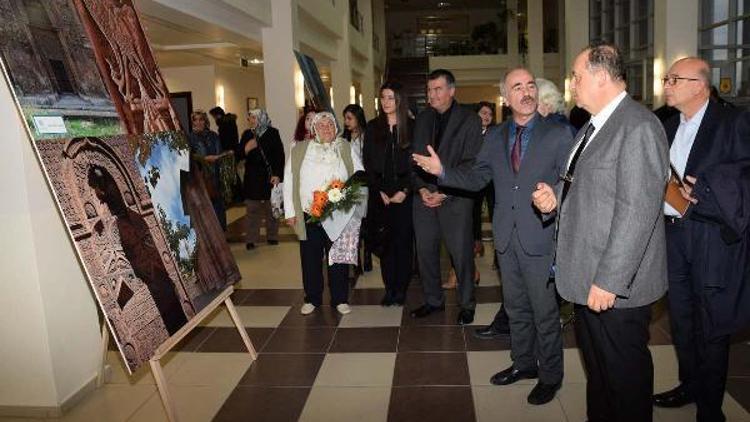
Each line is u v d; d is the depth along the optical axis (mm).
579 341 2307
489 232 7090
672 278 2531
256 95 13812
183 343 3754
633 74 11352
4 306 2764
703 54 8445
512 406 2803
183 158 3152
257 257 6113
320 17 10883
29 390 2822
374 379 3160
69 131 2184
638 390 2057
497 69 22000
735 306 2303
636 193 1843
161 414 2848
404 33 26094
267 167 6234
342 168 4094
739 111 2305
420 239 3977
